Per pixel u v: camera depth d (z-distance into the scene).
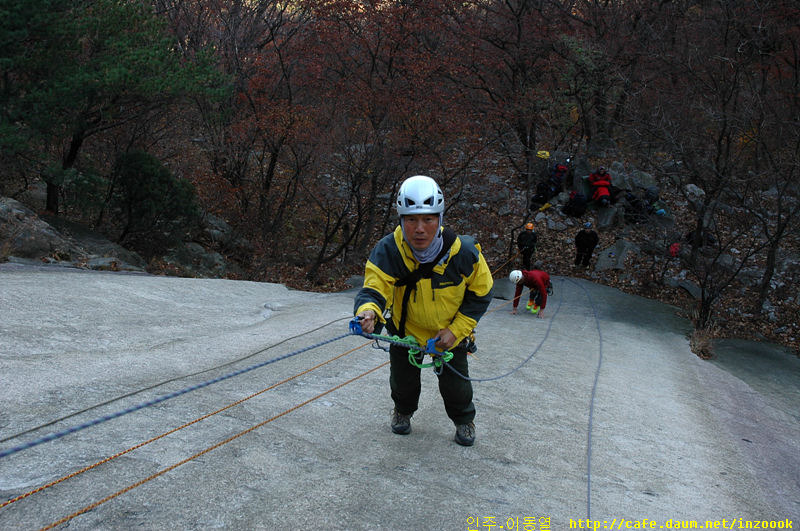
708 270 14.88
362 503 3.13
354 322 3.14
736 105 16.22
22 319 6.03
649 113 19.09
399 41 18.02
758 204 15.97
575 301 15.27
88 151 17.36
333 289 17.50
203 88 15.12
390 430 4.33
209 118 18.59
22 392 4.14
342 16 18.52
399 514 3.07
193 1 20.64
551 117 21.91
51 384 4.39
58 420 3.72
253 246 18.92
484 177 21.58
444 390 3.93
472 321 3.49
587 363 8.52
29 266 9.74
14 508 2.69
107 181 15.05
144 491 2.97
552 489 3.74
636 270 18.42
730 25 17.44
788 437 6.76
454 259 3.33
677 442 5.41
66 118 13.62
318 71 18.27
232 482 3.17
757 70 18.19
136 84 13.66
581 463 4.36
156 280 10.02
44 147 14.73
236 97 19.08
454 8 21.19
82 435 3.55
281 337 7.21
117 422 3.82
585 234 18.64
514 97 21.09
